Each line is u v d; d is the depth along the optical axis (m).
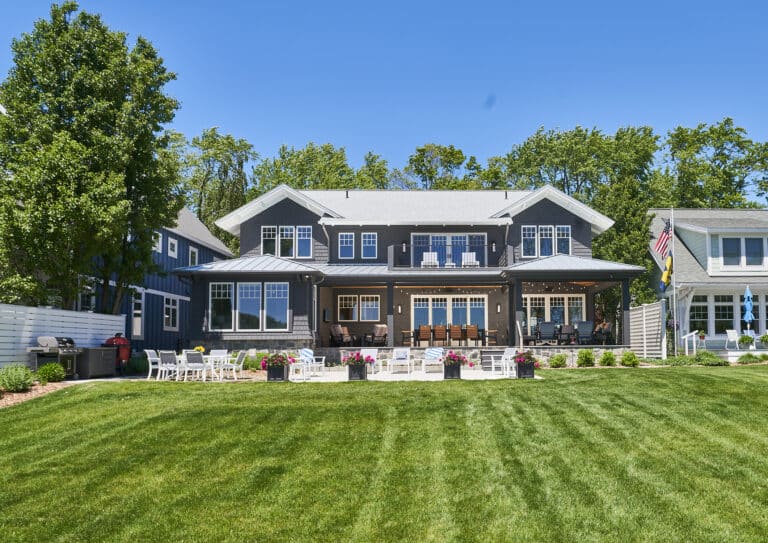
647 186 42.41
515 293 23.91
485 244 27.97
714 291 26.62
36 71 19.14
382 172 54.94
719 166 44.25
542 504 7.55
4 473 8.80
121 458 9.34
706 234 26.98
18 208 17.39
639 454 9.19
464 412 11.62
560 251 27.98
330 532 6.96
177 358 16.94
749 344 25.44
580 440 9.86
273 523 7.20
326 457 9.29
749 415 11.08
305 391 13.83
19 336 16.08
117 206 17.83
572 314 28.00
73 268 18.67
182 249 31.34
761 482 8.12
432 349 20.52
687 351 24.22
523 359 15.80
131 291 22.47
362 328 28.62
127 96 20.67
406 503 7.67
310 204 27.83
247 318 23.30
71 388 14.29
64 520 7.32
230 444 9.93
